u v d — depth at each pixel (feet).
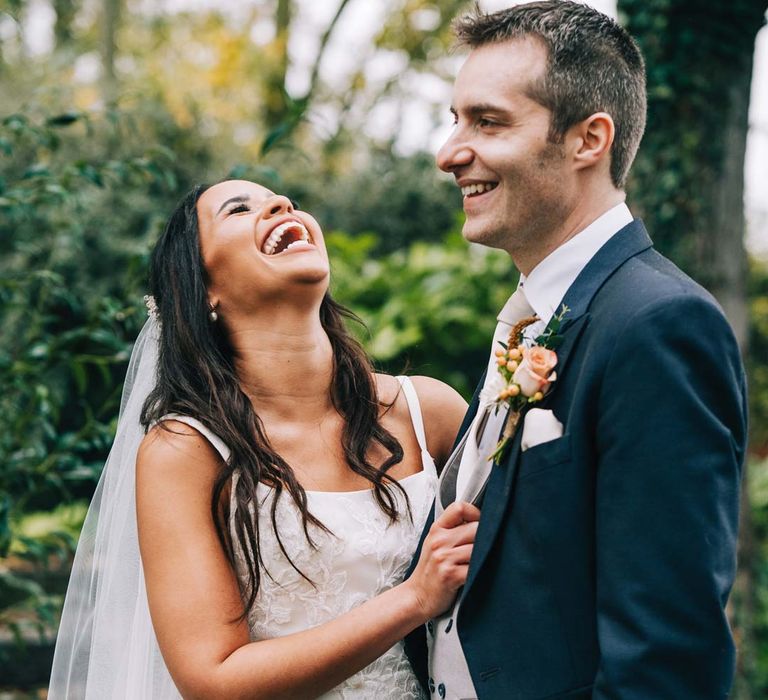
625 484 5.03
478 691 5.58
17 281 11.05
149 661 6.90
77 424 23.15
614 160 5.86
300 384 6.99
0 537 10.37
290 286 6.73
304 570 6.54
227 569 6.42
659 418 4.99
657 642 4.81
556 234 5.87
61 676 7.47
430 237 30.71
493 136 5.72
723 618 4.87
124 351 10.39
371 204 30.71
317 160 36.76
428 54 38.14
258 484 6.56
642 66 5.99
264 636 6.55
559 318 5.63
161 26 40.91
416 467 7.30
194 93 37.11
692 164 12.32
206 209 7.08
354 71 38.75
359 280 21.56
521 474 5.51
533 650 5.38
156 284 7.25
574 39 5.65
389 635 5.99
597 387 5.30
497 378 5.82
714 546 4.88
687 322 5.09
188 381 6.85
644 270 5.53
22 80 25.20
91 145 23.77
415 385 7.77
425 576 6.00
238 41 38.01
